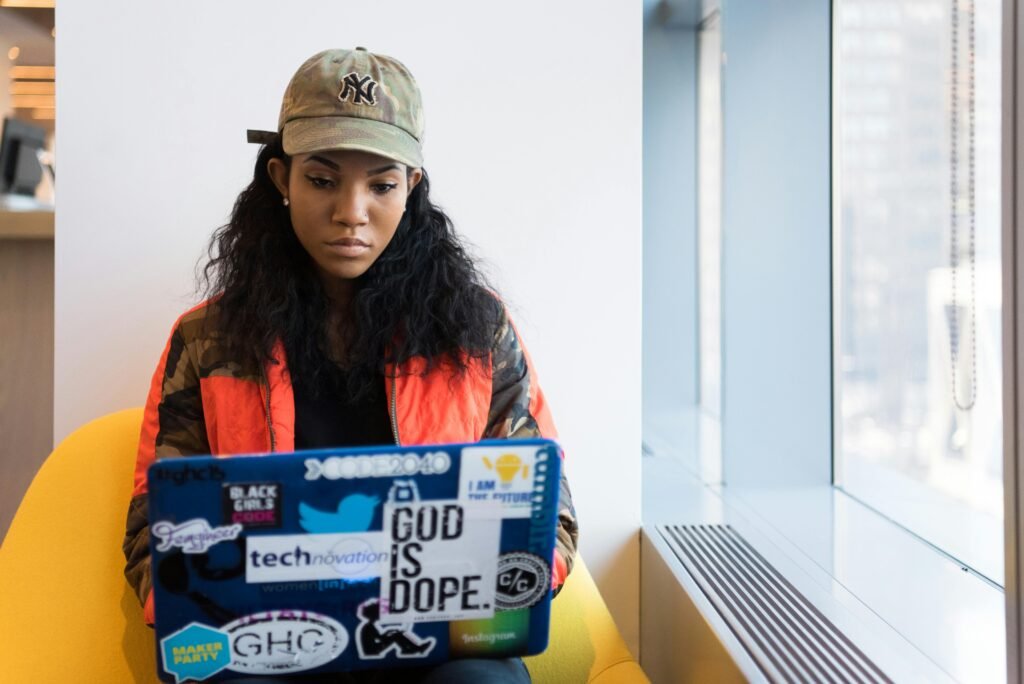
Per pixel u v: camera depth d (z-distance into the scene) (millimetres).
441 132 1664
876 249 1694
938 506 1508
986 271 1373
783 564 1475
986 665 1064
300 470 737
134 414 1461
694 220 2342
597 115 1683
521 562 787
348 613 781
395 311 1169
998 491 1351
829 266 1892
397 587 777
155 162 1623
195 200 1630
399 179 1082
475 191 1676
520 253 1689
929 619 1213
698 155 2322
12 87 2299
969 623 1196
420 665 822
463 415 1167
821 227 1895
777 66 1921
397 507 754
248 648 781
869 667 1060
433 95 1658
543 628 817
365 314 1154
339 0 1635
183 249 1635
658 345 2365
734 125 1966
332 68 1061
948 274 1457
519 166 1679
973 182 1396
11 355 2072
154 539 736
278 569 757
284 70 1631
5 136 2086
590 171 1688
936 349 1496
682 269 2355
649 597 1667
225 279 1218
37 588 1284
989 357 1368
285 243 1189
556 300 1699
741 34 1949
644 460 2332
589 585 1398
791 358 1946
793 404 1950
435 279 1190
